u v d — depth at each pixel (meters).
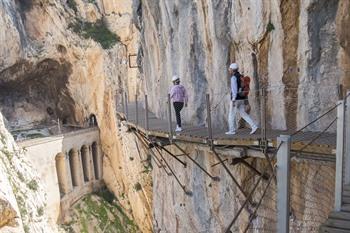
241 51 10.02
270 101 9.13
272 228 8.43
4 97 38.47
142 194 31.06
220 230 11.11
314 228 7.25
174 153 14.52
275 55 8.80
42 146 28.64
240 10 9.75
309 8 7.78
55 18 35.03
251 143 7.30
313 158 6.42
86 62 35.47
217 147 8.36
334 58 7.59
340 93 6.80
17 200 18.42
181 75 13.66
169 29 14.90
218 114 11.18
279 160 4.11
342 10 7.31
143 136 13.94
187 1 12.69
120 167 33.84
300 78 8.24
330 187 6.84
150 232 31.22
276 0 8.41
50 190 29.02
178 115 11.02
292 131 8.33
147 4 18.08
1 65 33.56
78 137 33.16
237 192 9.77
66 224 30.00
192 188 12.85
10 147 22.08
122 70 35.19
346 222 4.46
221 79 10.88
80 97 37.81
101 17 36.88
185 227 14.07
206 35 11.61
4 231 14.62
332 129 7.59
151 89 19.95
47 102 41.06
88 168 34.62
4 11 32.34
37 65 36.53
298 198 7.74
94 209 31.95
